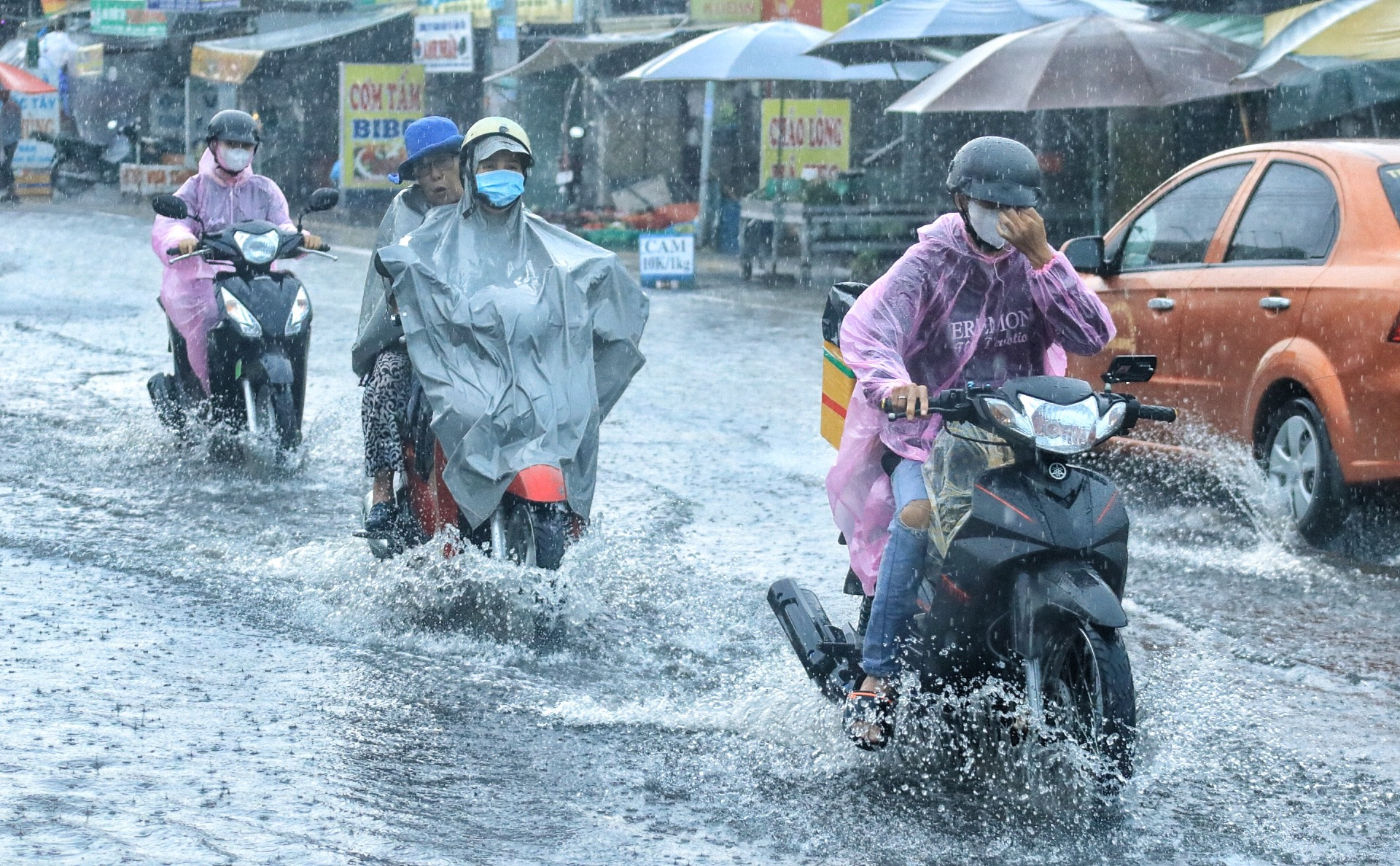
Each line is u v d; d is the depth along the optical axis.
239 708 14.21
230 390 25.84
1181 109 52.28
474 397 16.66
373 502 18.03
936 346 13.19
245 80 88.56
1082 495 11.98
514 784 12.62
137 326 44.28
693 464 27.06
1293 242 22.41
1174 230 25.08
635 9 80.12
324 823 11.56
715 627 17.55
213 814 11.63
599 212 72.81
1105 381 12.94
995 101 44.22
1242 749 13.89
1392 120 46.75
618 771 12.97
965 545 12.05
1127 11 51.97
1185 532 22.70
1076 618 11.69
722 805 12.27
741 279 63.06
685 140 78.44
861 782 12.81
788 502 24.22
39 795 11.83
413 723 14.04
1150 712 14.65
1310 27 38.97
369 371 18.50
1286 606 18.78
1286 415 21.98
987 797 12.52
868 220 60.47
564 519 17.53
